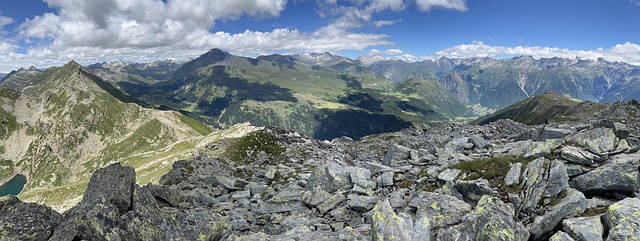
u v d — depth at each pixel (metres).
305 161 53.34
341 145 70.25
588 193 22.81
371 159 57.00
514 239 16.66
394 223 18.88
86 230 18.31
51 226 18.95
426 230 18.33
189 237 21.08
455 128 73.81
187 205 27.52
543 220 18.81
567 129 42.19
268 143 64.88
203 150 65.94
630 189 21.25
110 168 22.62
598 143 26.45
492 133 65.88
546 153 27.23
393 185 30.27
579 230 16.98
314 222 24.50
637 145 26.89
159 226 20.92
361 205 25.20
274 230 24.08
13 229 17.84
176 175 41.47
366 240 19.58
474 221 17.58
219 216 24.88
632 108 62.84
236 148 64.31
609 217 17.20
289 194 30.58
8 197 19.28
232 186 36.50
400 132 78.56
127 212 20.77
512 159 27.73
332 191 30.84
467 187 24.59
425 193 24.53
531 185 22.48
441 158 35.84
